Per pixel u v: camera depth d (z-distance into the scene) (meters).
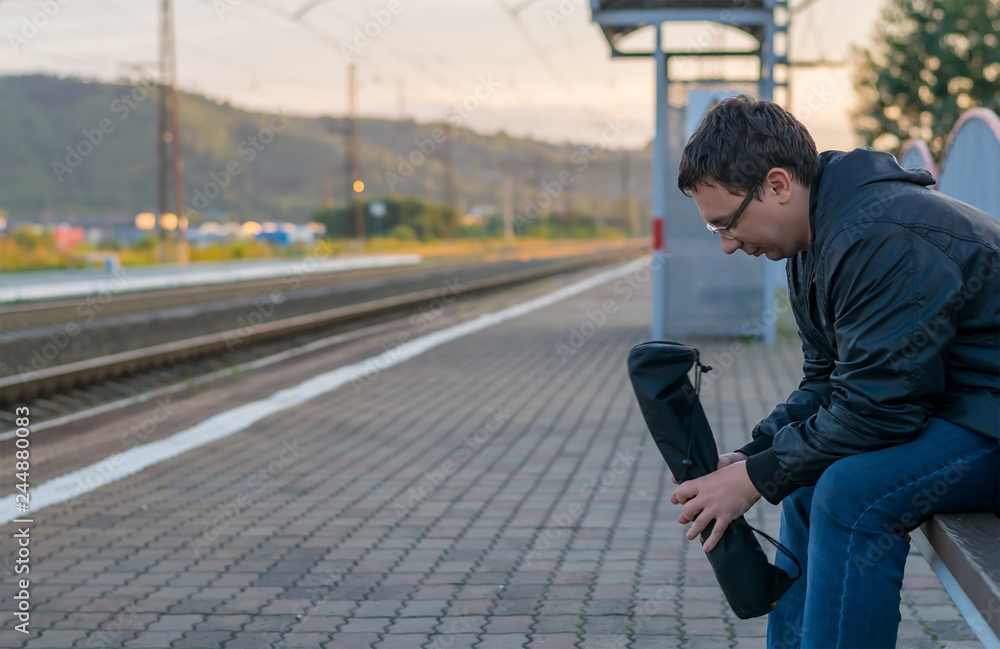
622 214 109.38
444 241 81.12
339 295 24.72
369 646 3.39
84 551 4.59
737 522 2.04
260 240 70.94
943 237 1.77
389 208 79.00
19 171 150.12
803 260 2.04
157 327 16.20
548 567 4.22
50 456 6.84
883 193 1.84
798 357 10.73
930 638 3.33
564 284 28.33
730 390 8.72
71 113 173.88
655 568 4.17
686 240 12.11
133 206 145.25
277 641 3.46
